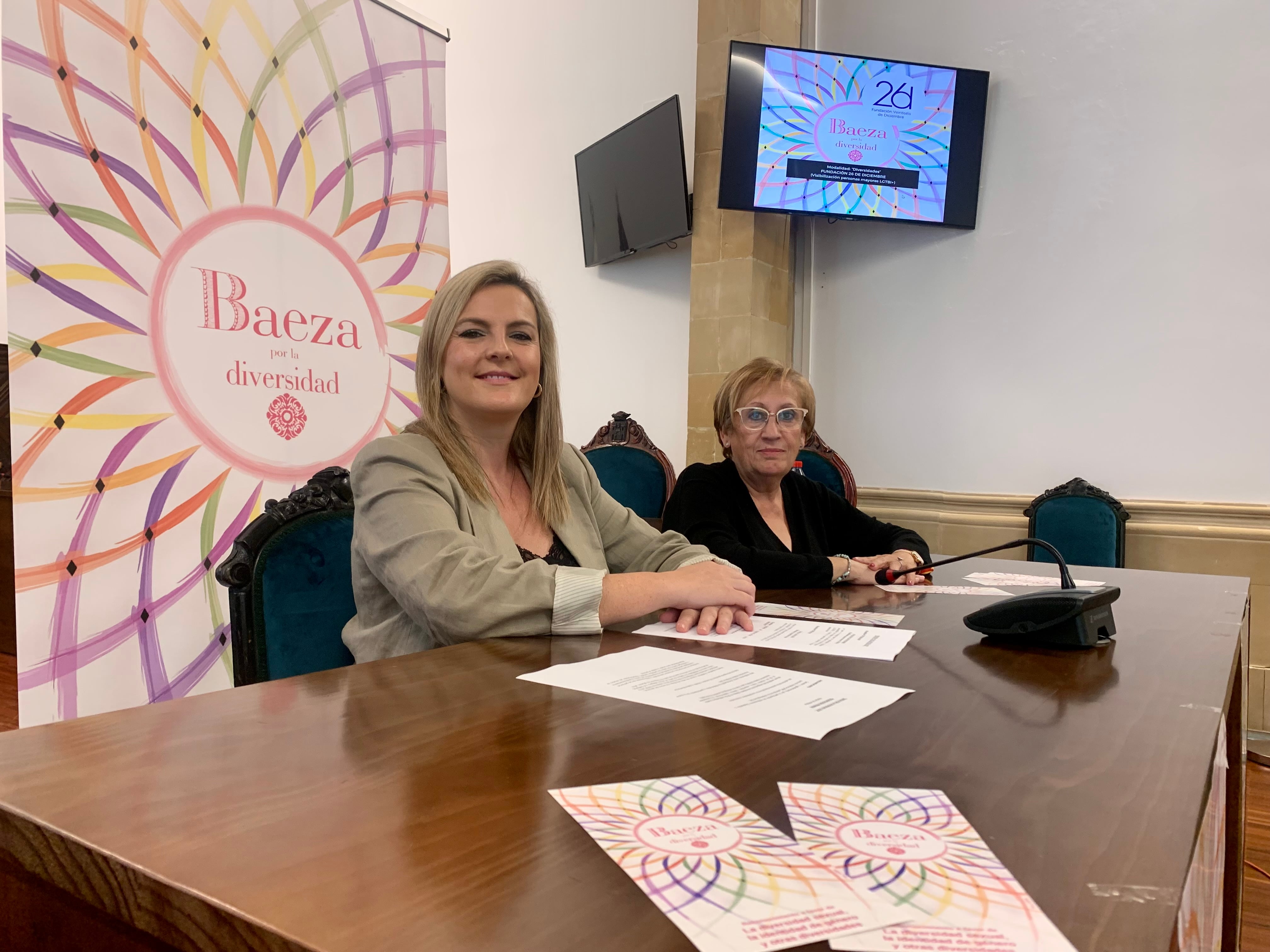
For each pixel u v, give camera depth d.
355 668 0.85
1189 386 3.11
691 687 0.78
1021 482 3.43
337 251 2.23
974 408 3.54
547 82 4.53
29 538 1.67
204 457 1.94
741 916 0.36
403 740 0.62
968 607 1.28
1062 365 3.35
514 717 0.67
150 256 1.84
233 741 0.61
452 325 1.33
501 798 0.50
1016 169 3.45
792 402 1.92
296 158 2.13
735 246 3.66
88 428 1.74
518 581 1.04
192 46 1.92
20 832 0.48
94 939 0.45
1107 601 1.01
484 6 4.75
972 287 3.54
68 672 1.72
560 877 0.40
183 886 0.39
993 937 0.34
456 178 4.91
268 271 2.07
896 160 3.50
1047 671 0.85
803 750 0.59
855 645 0.97
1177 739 0.63
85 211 1.74
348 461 2.25
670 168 3.78
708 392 3.73
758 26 3.60
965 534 3.51
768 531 1.93
